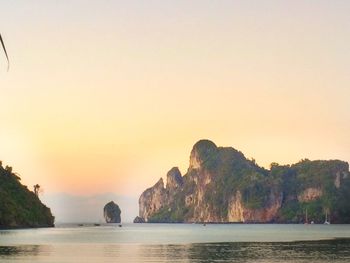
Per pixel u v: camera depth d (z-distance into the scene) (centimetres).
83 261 7788
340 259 7875
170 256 8662
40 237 15262
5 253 9038
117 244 12200
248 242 13138
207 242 13288
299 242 12912
